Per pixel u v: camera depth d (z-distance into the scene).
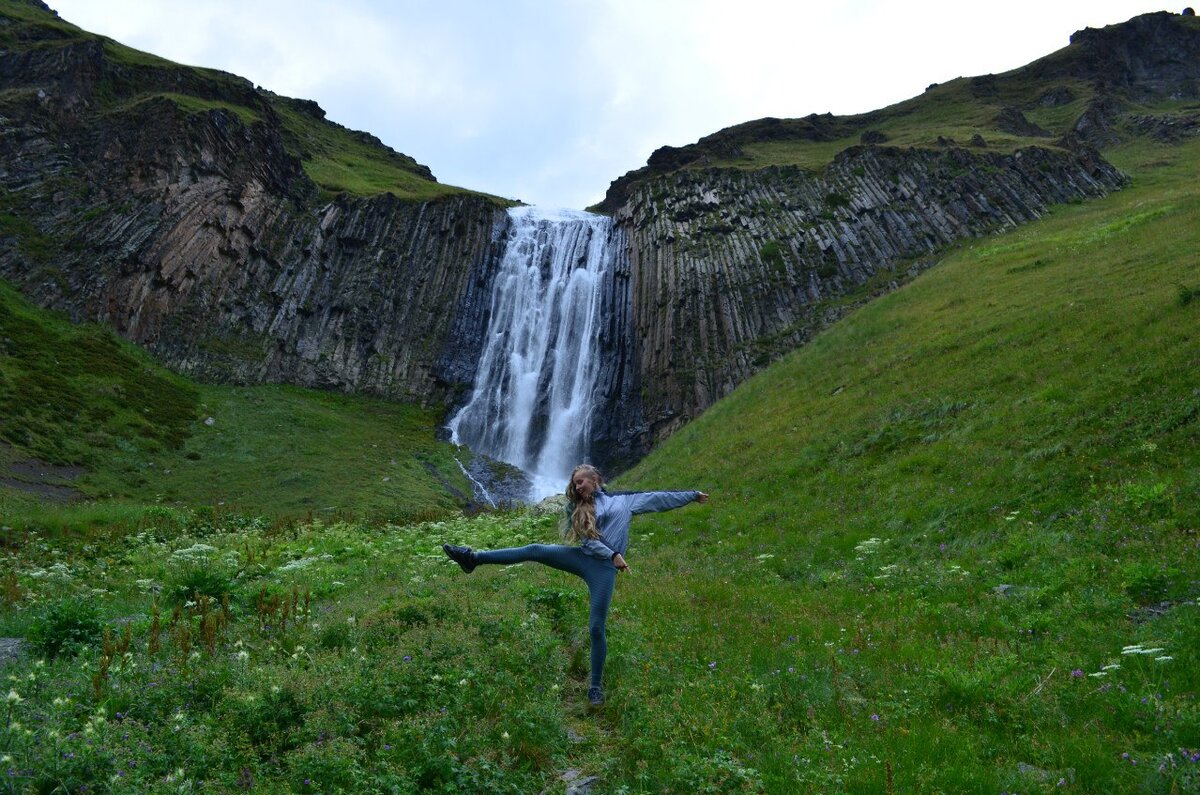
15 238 63.88
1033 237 54.25
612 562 7.32
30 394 50.66
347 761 5.44
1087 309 25.17
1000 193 73.50
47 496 40.12
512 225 92.69
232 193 74.25
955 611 11.08
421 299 82.12
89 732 5.26
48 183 68.62
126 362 60.53
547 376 81.00
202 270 69.75
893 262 72.75
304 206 83.44
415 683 6.91
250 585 13.21
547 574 13.18
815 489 21.50
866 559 15.63
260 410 63.44
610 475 72.50
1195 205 38.09
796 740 6.56
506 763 5.84
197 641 8.13
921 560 14.52
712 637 9.62
